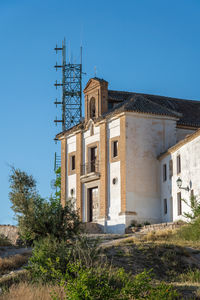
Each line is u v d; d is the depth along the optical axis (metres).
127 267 20.19
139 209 39.44
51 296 14.41
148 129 40.88
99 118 43.00
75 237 28.72
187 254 22.02
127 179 39.62
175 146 37.00
